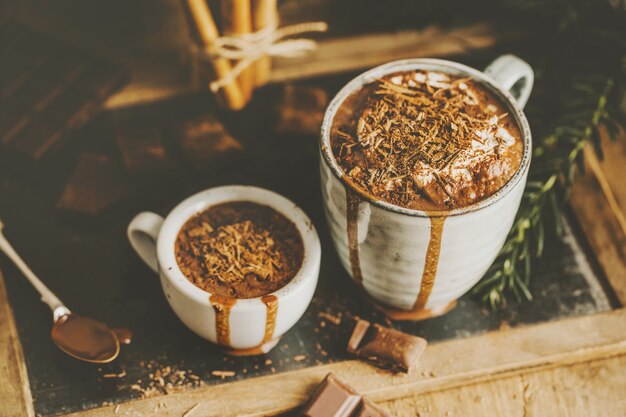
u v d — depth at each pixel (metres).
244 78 0.64
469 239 0.52
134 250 0.61
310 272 0.54
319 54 0.66
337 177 0.51
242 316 0.53
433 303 0.57
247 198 0.57
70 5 0.69
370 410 0.54
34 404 0.55
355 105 0.54
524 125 0.53
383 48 0.67
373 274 0.55
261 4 0.60
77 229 0.61
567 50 0.66
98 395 0.56
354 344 0.57
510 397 0.56
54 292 0.59
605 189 0.63
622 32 0.66
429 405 0.56
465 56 0.67
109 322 0.58
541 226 0.59
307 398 0.56
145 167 0.62
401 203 0.51
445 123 0.53
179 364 0.57
